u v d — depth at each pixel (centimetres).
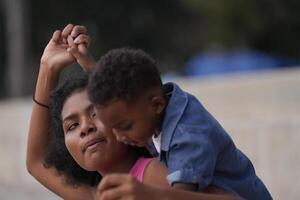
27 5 4428
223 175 422
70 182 511
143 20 4791
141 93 394
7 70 4666
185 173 394
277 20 2522
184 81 1681
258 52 2652
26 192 1520
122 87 390
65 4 4581
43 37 4625
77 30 488
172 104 413
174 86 423
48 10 4572
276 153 1138
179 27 4816
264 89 1350
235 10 2462
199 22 4603
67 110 456
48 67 505
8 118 1634
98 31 4691
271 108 1317
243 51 2681
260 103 1336
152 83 399
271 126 1148
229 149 421
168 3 4778
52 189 521
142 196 356
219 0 2464
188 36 4738
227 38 2550
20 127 1589
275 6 2461
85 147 443
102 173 451
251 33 2542
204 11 2581
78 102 452
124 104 392
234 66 2703
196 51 4669
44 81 510
